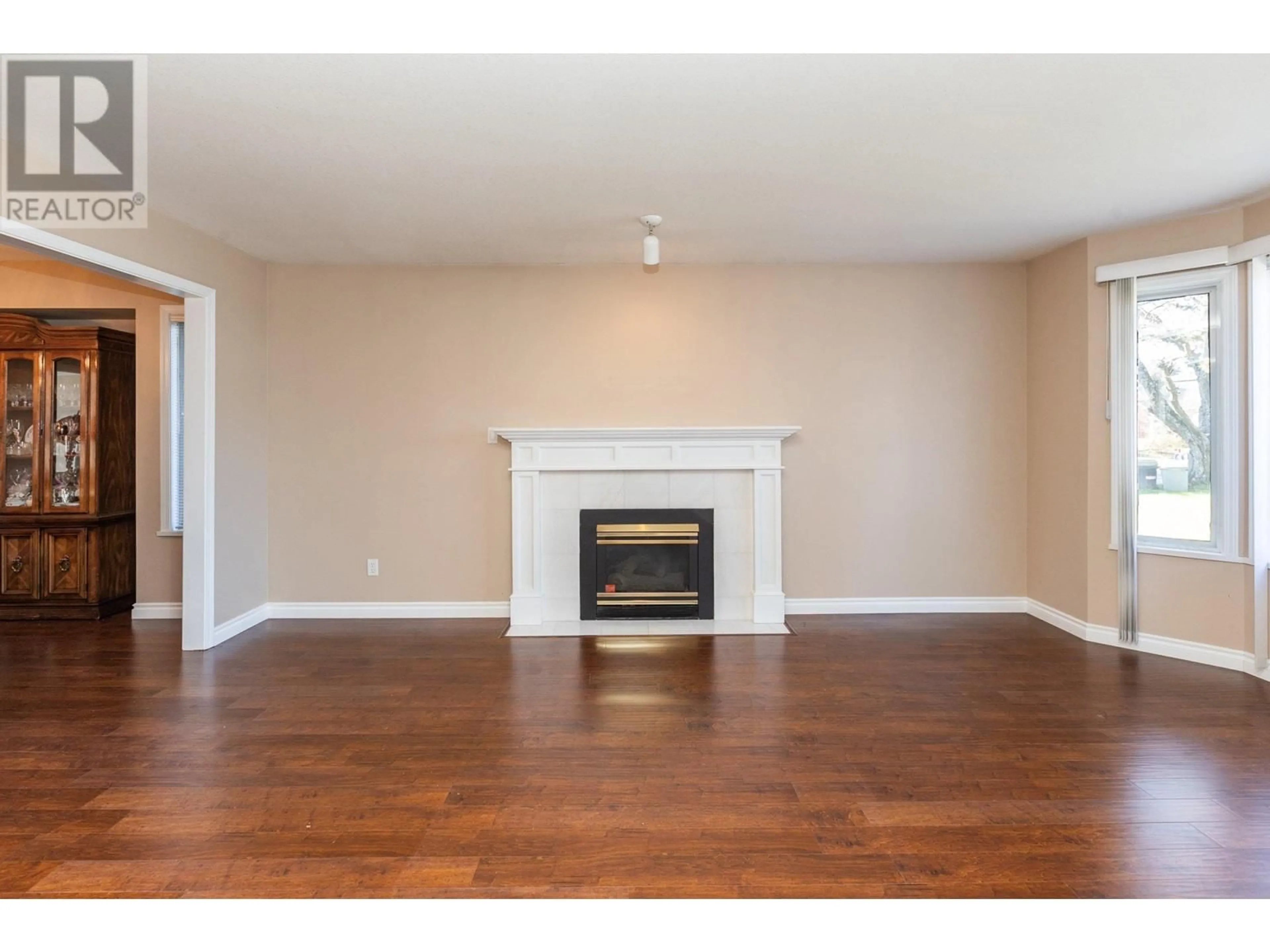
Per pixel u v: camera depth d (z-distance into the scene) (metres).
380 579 5.75
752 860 2.39
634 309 5.71
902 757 3.17
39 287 5.64
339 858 2.40
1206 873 2.32
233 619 5.25
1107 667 4.43
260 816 2.67
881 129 3.27
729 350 5.72
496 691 4.04
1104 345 4.93
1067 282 5.20
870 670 4.39
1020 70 2.76
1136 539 4.76
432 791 2.87
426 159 3.58
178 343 5.73
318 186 3.95
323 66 2.69
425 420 5.72
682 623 5.50
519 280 5.71
